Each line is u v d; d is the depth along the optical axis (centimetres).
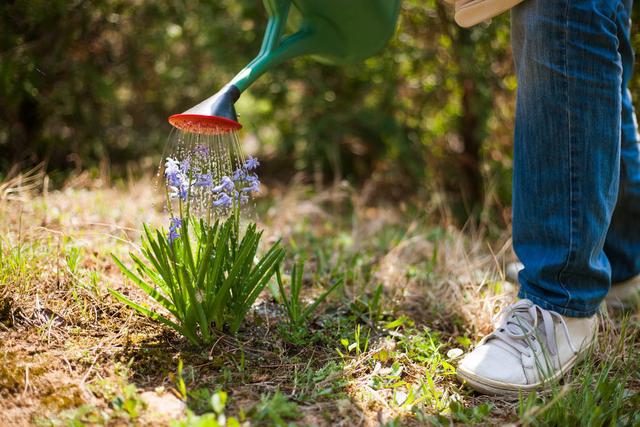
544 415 124
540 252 144
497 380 138
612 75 136
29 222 213
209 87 387
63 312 154
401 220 321
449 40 339
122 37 349
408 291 204
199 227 147
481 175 362
